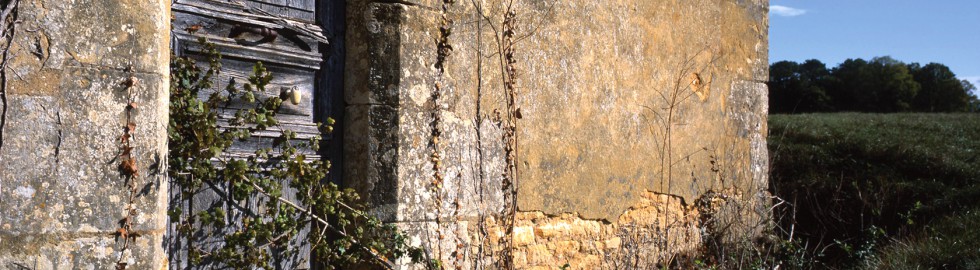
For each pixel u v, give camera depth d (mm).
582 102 4867
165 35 2812
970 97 37750
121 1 2664
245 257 3551
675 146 5688
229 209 3520
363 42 3879
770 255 6359
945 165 8562
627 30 5219
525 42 4473
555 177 4680
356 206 3840
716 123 6137
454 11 4066
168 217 3287
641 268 5391
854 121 13703
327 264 3807
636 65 5305
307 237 3791
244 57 3529
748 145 6516
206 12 3398
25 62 2480
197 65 3377
